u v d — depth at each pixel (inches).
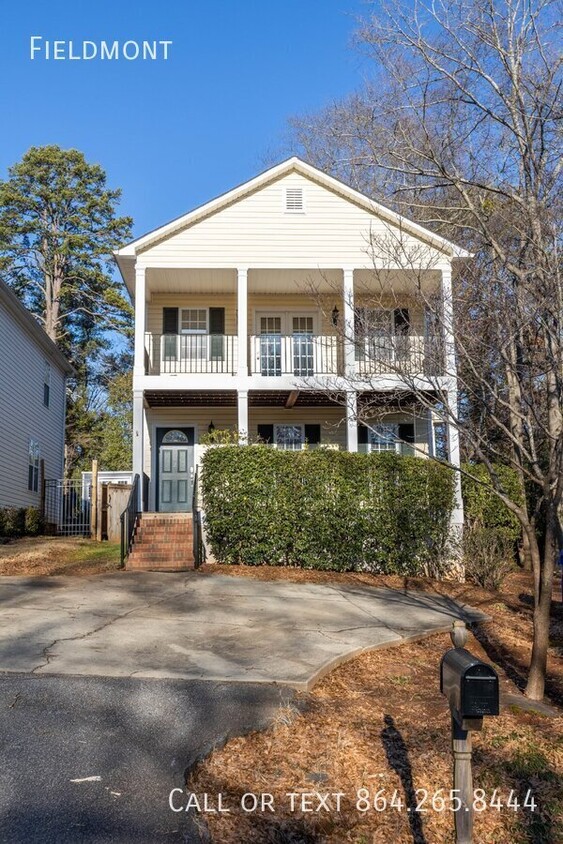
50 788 175.8
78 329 1502.2
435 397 345.1
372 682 279.9
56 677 248.2
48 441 975.6
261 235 650.2
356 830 176.2
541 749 219.9
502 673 315.3
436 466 567.2
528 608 466.9
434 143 488.7
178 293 726.5
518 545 698.2
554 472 273.1
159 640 307.6
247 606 390.3
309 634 335.3
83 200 1425.9
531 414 309.1
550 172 396.2
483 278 362.9
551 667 324.8
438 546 557.0
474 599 480.7
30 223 1373.0
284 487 534.0
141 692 238.8
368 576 526.0
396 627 367.2
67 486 961.5
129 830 161.5
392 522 541.0
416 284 376.8
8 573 486.6
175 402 701.9
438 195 629.9
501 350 286.4
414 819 181.2
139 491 609.0
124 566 507.8
